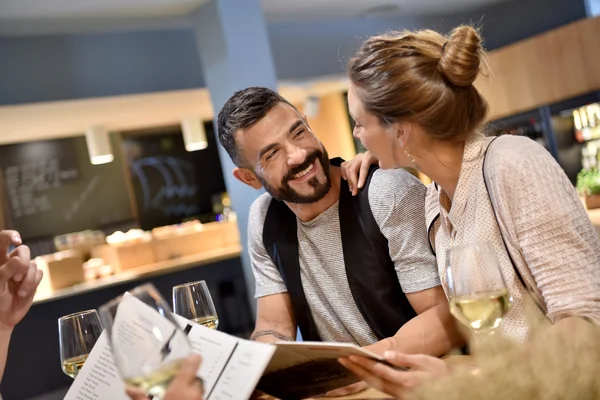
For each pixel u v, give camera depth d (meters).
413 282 1.72
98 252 6.50
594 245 1.33
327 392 1.37
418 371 1.09
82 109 6.16
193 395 0.96
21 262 1.51
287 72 6.91
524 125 6.65
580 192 4.30
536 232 1.33
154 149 8.41
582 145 6.31
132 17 5.62
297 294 1.91
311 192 1.75
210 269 6.61
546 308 1.38
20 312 1.55
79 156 7.88
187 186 8.59
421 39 1.47
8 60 5.49
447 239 1.57
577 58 6.18
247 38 5.44
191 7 5.57
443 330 1.56
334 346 1.09
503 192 1.38
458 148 1.48
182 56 6.37
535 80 6.49
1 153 7.44
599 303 1.26
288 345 1.16
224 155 5.64
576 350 0.54
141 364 0.96
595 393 0.53
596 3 7.20
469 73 1.39
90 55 5.86
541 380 0.53
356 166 1.83
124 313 1.00
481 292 1.18
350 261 1.80
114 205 8.10
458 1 7.36
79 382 1.41
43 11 5.06
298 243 1.88
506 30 7.84
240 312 6.72
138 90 6.09
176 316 1.36
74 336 1.60
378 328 1.81
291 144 1.73
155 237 6.44
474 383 0.55
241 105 1.75
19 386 5.60
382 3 6.80
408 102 1.42
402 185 1.75
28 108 5.65
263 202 2.02
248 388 1.14
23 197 7.54
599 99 6.11
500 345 0.57
